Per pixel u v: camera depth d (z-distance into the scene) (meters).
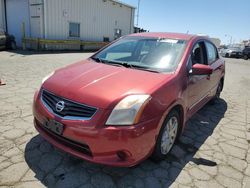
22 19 17.47
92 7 19.56
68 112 2.56
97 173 2.77
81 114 2.50
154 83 2.80
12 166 2.75
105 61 3.70
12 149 3.09
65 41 17.25
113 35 22.78
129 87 2.65
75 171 2.77
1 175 2.58
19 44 18.27
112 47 4.14
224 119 4.92
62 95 2.67
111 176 2.74
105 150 2.42
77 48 18.95
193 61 3.75
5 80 6.63
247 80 10.55
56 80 2.97
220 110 5.52
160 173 2.87
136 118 2.44
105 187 2.56
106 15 21.30
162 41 3.85
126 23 24.08
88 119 2.44
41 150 3.12
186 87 3.30
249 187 2.76
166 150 3.11
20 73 7.73
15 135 3.46
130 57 3.70
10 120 3.95
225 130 4.34
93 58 3.95
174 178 2.80
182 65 3.31
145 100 2.52
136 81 2.80
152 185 2.65
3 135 3.43
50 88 2.86
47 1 15.90
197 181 2.78
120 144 2.40
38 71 8.30
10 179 2.54
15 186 2.44
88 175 2.72
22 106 4.63
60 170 2.76
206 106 5.74
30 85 6.27
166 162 3.10
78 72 3.13
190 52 3.63
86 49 19.66
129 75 2.98
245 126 4.60
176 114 3.15
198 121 4.69
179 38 3.91
